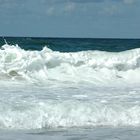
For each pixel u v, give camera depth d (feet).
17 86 38.65
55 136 24.57
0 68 42.63
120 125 27.99
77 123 27.55
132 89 39.88
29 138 23.91
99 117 28.45
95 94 35.65
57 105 28.96
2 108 27.50
